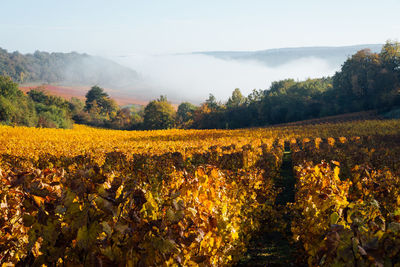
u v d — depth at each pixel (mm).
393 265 2463
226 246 4867
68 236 2568
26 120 78562
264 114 105062
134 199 2883
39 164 17156
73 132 55750
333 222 3291
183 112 150250
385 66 92438
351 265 2529
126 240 2674
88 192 2670
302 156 16844
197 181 4191
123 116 133750
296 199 7746
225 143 26969
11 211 3783
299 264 5582
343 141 25547
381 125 46062
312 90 110750
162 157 15820
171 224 3064
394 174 8586
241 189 7648
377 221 3264
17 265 2922
